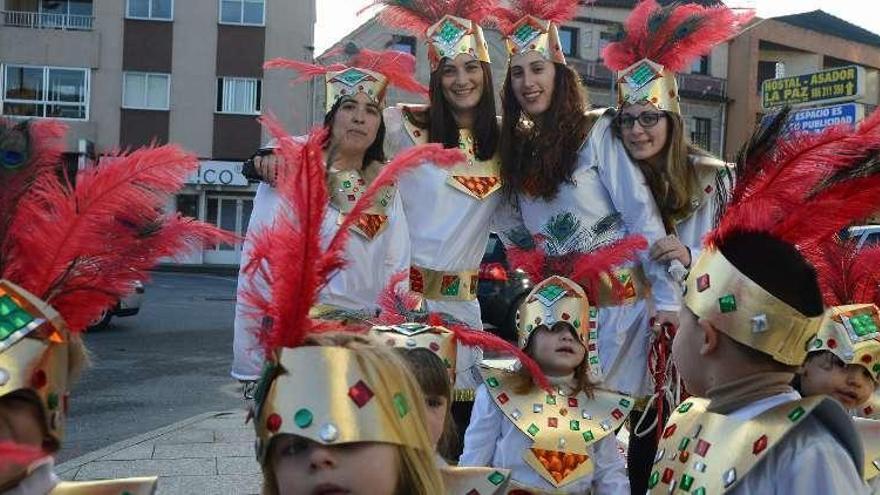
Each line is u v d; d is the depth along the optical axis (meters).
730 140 30.72
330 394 1.80
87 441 6.59
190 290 20.48
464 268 4.19
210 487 5.29
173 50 28.22
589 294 3.95
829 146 2.25
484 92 4.18
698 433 2.22
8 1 27.92
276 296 1.94
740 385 2.18
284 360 1.86
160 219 1.96
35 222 1.90
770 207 2.22
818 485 1.94
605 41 5.07
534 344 3.64
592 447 3.58
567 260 3.85
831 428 2.05
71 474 5.55
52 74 27.98
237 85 28.47
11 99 27.86
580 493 3.50
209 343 12.00
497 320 11.11
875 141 2.22
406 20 4.33
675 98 4.09
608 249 3.78
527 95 4.12
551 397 3.60
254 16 28.39
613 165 4.09
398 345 2.93
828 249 3.23
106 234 1.91
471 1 4.25
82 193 1.90
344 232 2.05
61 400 1.81
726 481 2.06
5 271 1.90
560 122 4.11
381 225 3.79
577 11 4.25
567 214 4.08
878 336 3.13
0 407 1.71
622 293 4.05
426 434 1.93
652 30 4.09
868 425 2.71
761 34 30.47
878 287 3.23
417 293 4.12
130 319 14.46
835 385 3.12
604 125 4.16
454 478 2.50
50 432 1.78
